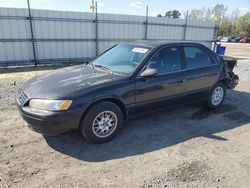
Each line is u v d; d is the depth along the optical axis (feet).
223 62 18.80
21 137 13.37
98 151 12.21
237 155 12.21
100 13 42.04
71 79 13.11
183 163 11.32
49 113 11.14
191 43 16.80
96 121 12.48
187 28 52.26
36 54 38.63
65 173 10.41
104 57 16.47
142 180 10.04
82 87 12.10
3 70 34.88
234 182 10.10
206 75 17.03
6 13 34.81
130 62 14.51
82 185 9.68
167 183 9.89
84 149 12.35
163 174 10.46
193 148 12.75
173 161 11.47
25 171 10.44
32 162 11.11
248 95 23.36
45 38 38.63
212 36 57.00
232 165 11.30
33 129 11.91
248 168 11.12
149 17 46.91
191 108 18.84
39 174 10.28
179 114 17.53
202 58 17.28
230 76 19.81
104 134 12.92
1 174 10.17
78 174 10.36
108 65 15.17
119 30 44.68
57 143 12.84
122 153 12.09
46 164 11.00
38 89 12.21
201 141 13.55
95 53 43.68
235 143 13.46
